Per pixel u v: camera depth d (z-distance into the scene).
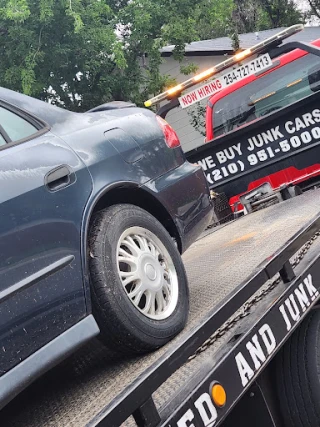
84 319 2.45
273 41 5.51
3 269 2.20
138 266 2.73
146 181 3.06
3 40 13.69
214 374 2.12
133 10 14.85
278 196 5.99
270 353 2.42
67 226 2.50
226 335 2.47
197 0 15.26
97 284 2.53
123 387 2.38
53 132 2.80
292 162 6.22
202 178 3.54
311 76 7.01
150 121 3.40
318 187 6.08
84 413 2.27
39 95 15.03
